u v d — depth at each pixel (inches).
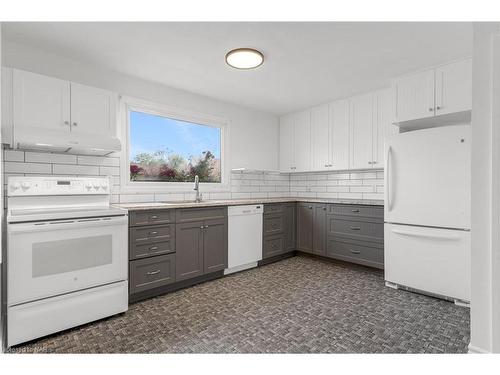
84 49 94.1
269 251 144.0
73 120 90.4
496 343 50.9
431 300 98.6
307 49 93.0
